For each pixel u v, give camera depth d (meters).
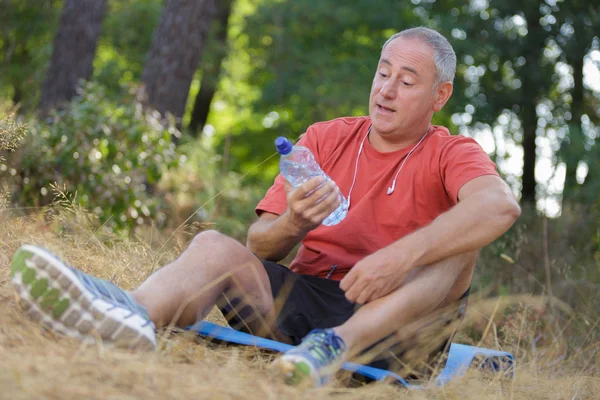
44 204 6.54
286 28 16.86
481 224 2.99
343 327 2.81
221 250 3.02
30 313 2.52
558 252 6.89
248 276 3.08
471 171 3.24
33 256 2.46
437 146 3.41
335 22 16.48
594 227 7.62
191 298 2.90
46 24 14.99
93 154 6.79
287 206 3.18
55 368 2.23
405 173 3.42
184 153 9.27
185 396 2.25
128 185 6.89
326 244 3.43
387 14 16.09
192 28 10.08
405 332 2.94
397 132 3.41
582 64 15.29
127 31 16.59
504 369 3.66
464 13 15.64
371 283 2.87
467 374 3.25
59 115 6.99
